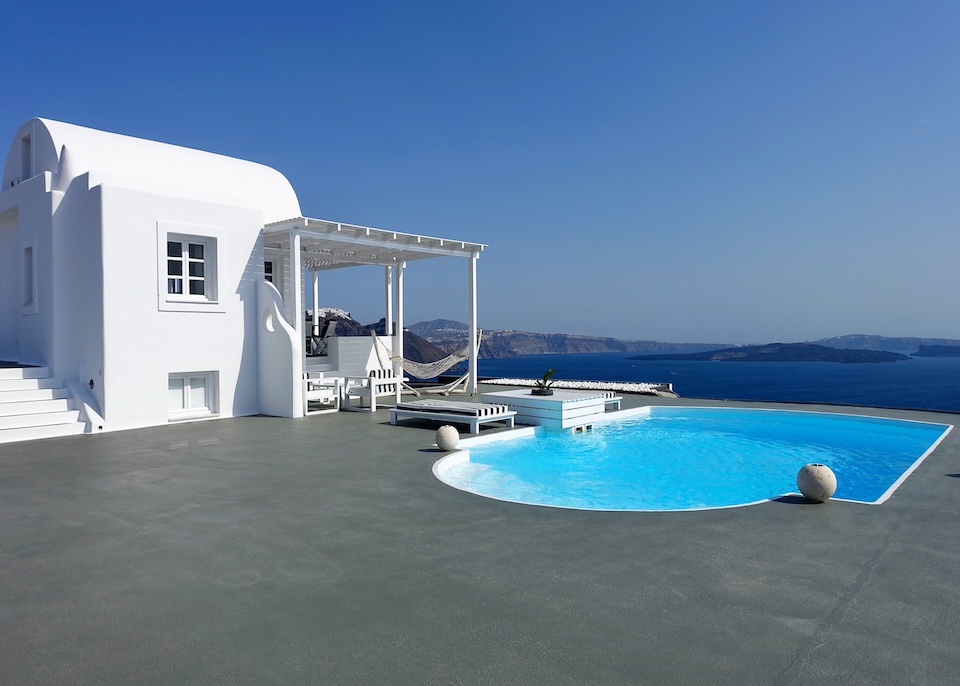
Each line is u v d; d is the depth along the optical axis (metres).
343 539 4.62
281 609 3.38
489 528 4.88
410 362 16.31
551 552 4.29
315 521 5.12
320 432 10.24
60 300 11.66
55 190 11.89
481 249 16.84
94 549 4.45
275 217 15.51
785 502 5.67
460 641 2.98
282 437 9.73
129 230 10.98
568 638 3.00
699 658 2.79
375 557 4.21
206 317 12.10
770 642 2.94
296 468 7.36
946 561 4.07
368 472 7.11
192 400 12.15
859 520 5.06
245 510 5.49
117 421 10.76
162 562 4.16
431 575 3.87
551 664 2.75
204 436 9.88
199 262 12.27
